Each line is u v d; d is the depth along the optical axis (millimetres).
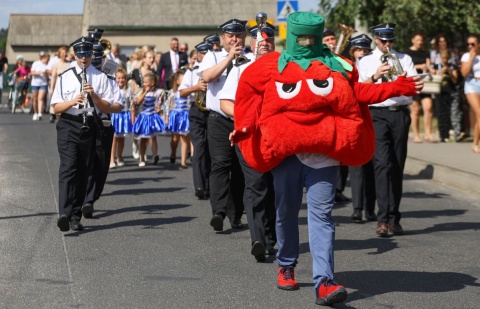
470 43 15930
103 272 7684
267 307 6660
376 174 9648
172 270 7805
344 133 6543
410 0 20625
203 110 11727
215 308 6625
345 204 11844
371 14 22578
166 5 54500
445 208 11594
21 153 16844
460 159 15180
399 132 9602
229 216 9758
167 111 15617
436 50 18078
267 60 6770
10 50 79688
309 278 7598
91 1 54219
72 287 7156
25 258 8172
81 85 9484
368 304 6828
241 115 6902
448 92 18109
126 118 15516
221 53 9625
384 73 9211
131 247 8758
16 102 31172
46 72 26000
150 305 6672
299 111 6527
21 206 11016
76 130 9414
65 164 9398
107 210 11023
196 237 9320
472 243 9305
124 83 15570
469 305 6855
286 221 6977
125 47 53688
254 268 7922
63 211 9352
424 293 7188
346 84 6578
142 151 15961
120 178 14203
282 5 20094
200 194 11914
